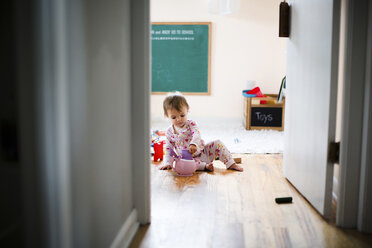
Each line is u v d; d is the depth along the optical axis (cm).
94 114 98
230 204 173
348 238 136
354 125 140
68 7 79
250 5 436
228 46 445
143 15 138
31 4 65
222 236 138
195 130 233
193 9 443
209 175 225
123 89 129
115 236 121
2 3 58
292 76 202
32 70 66
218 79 452
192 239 136
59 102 74
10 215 61
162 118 459
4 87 59
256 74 446
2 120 58
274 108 394
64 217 78
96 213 101
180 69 452
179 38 447
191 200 178
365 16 135
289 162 208
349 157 141
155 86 457
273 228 145
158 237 137
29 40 65
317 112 160
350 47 137
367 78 136
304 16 179
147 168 148
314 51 164
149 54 144
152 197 183
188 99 458
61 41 74
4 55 58
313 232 141
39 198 69
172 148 241
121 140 128
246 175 224
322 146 154
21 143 63
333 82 144
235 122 454
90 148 95
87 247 94
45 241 72
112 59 115
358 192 143
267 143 319
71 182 82
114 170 119
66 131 78
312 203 168
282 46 439
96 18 99
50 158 72
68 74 79
